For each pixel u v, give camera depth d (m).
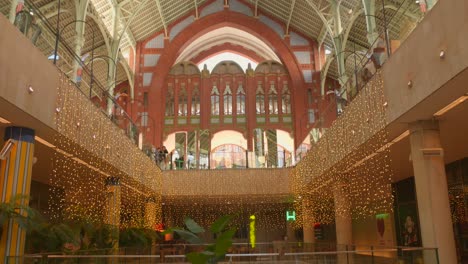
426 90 9.91
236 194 26.31
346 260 10.59
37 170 18.27
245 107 36.03
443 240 10.99
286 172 26.89
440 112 11.14
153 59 35.22
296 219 30.72
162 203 30.25
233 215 5.36
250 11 35.91
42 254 10.41
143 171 21.80
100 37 28.44
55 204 21.69
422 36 10.00
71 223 16.12
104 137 16.17
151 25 34.00
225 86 36.59
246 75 36.66
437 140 11.63
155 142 33.47
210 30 36.03
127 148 19.22
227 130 35.53
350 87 16.02
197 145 34.75
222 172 26.62
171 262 12.45
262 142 34.69
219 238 5.20
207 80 36.66
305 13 32.50
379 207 19.94
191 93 36.34
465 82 9.03
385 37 12.59
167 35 35.44
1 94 9.26
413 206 20.94
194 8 35.44
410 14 12.72
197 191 26.23
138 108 34.00
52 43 13.24
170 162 26.98
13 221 10.47
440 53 9.14
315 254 10.94
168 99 36.03
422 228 11.41
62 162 16.28
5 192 10.85
